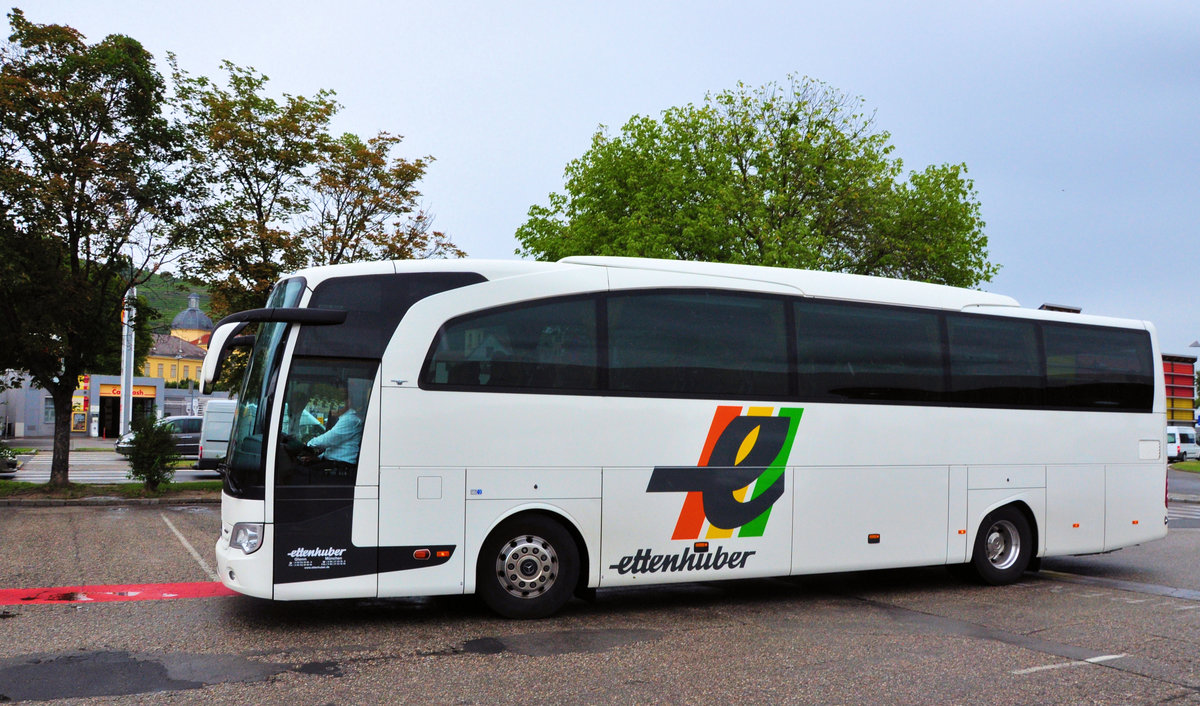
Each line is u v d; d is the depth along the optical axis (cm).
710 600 959
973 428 1056
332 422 770
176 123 2128
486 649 704
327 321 777
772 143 2595
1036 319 1126
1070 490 1123
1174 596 1005
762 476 920
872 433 988
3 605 857
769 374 935
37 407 6075
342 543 760
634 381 870
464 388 806
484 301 825
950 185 2697
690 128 2656
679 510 877
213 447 2689
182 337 9644
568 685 600
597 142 2841
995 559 1078
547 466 827
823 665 663
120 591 938
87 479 2606
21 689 574
